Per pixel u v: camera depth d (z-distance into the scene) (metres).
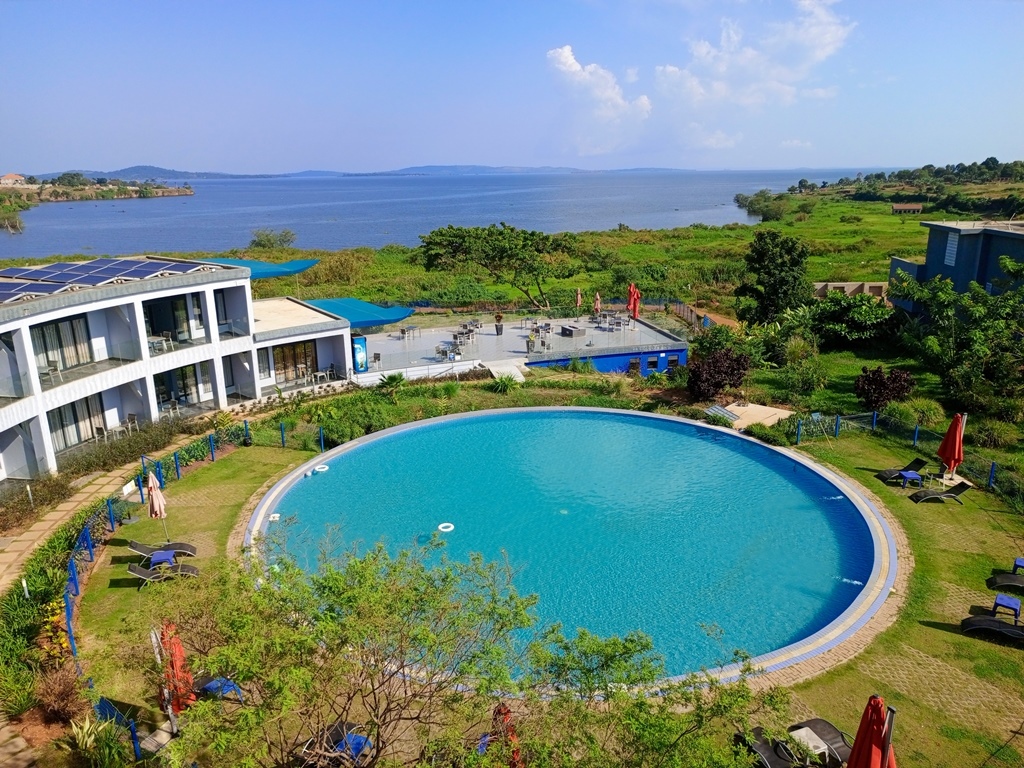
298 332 34.72
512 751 10.08
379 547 13.32
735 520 23.47
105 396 29.50
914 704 14.60
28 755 13.05
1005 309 32.97
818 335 42.03
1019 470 25.11
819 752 12.38
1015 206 111.19
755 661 16.09
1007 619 17.41
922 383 34.94
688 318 49.09
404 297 59.72
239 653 10.14
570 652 11.42
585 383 35.97
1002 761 13.05
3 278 29.66
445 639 10.95
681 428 31.61
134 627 13.68
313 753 11.49
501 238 55.88
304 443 29.42
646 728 9.84
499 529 23.05
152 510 20.55
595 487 26.08
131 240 141.75
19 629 16.36
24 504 23.23
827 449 28.11
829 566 20.61
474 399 34.53
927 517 22.56
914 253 78.25
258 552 16.89
